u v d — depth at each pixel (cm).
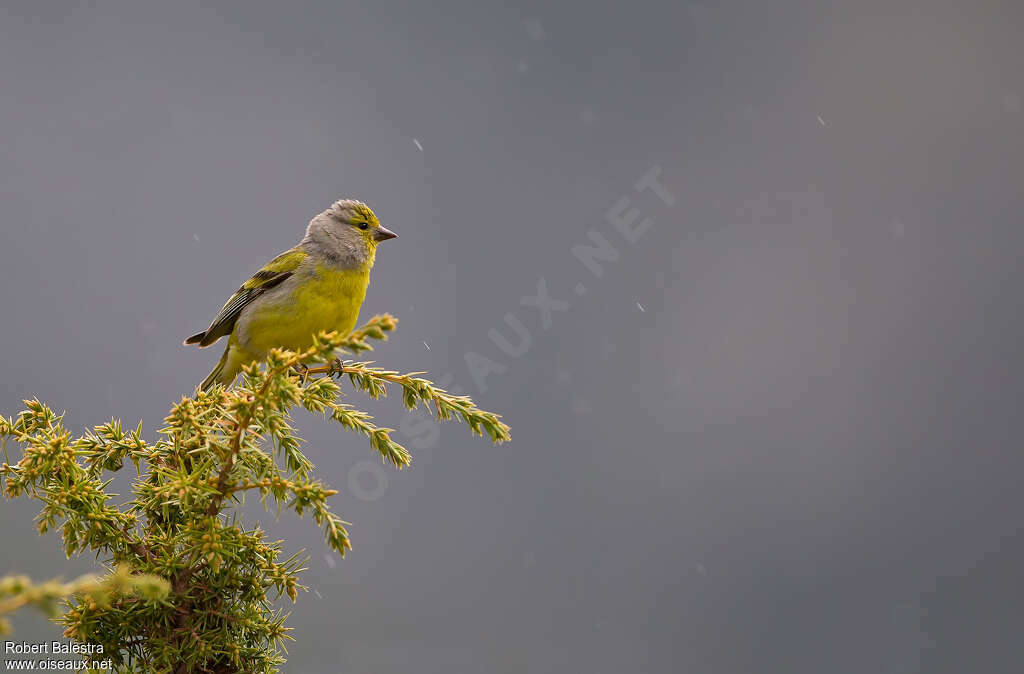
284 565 290
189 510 287
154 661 276
